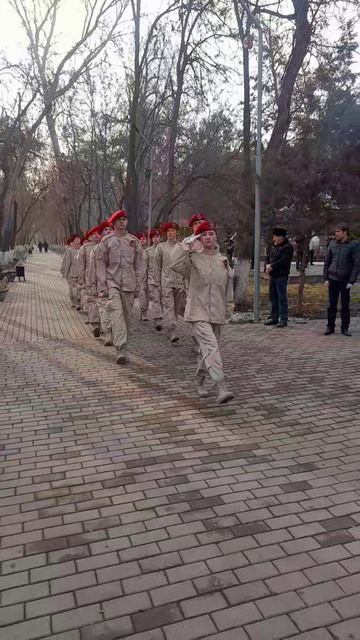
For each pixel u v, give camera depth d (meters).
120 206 29.23
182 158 20.09
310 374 6.57
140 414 5.06
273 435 4.54
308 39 12.16
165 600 2.50
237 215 12.98
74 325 10.65
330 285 9.28
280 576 2.67
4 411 5.13
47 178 41.12
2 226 23.94
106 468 3.88
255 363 7.16
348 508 3.33
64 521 3.17
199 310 5.45
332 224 11.09
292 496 3.48
